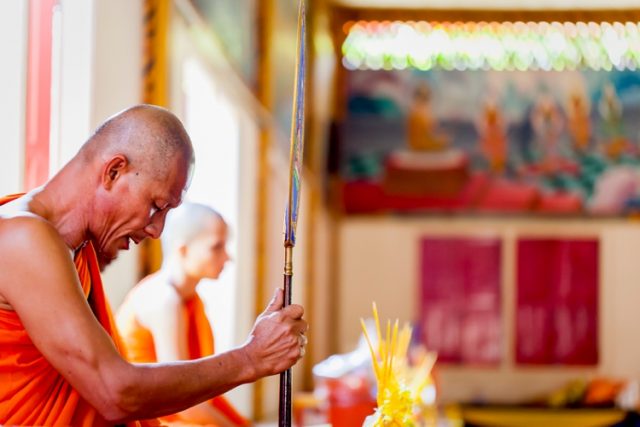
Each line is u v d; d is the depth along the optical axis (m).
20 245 2.71
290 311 2.95
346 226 13.38
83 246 2.96
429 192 13.35
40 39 4.86
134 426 3.11
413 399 3.57
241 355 2.88
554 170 13.30
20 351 2.77
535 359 13.30
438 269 13.35
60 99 5.06
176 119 2.99
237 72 7.98
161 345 4.32
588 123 13.27
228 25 7.65
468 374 13.32
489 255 13.34
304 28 3.00
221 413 4.44
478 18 13.32
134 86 5.64
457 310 13.35
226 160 8.27
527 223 13.36
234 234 8.36
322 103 12.70
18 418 2.76
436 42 13.38
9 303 2.74
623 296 13.27
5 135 4.58
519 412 10.19
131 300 4.43
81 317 2.71
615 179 13.24
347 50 13.38
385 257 13.35
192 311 4.55
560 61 13.30
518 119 13.33
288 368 2.93
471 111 13.35
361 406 4.48
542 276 13.33
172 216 4.52
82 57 5.08
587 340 13.27
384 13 13.31
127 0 5.49
